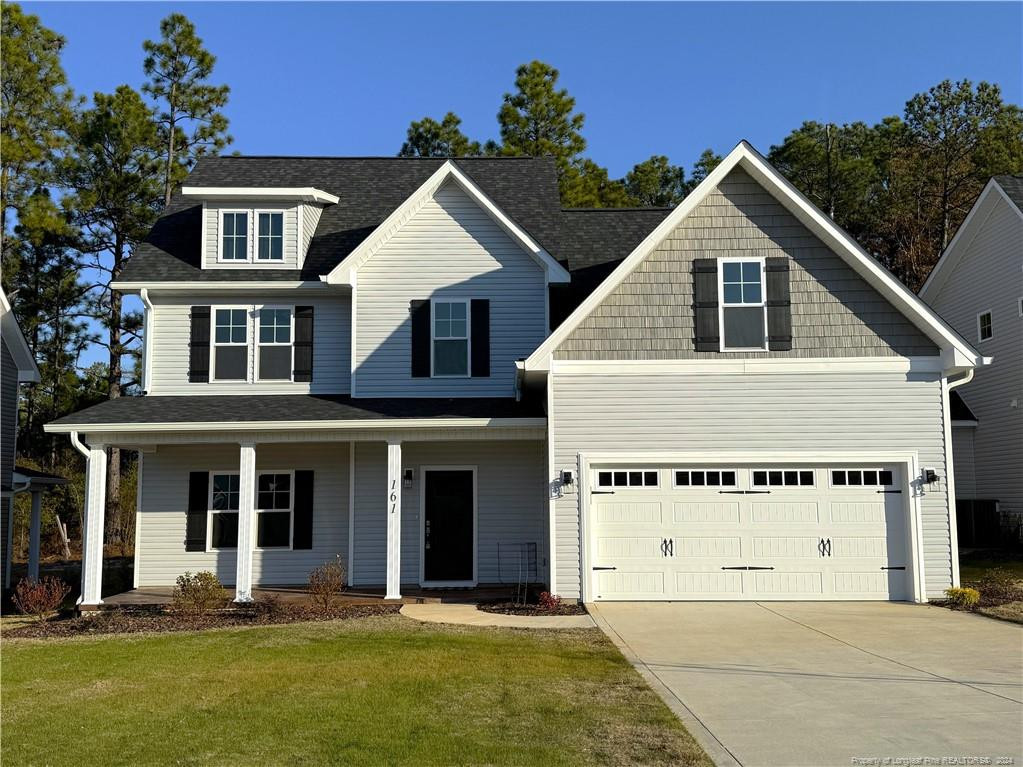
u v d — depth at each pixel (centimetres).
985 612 1421
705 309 1603
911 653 1103
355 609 1533
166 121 3578
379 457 1869
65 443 3475
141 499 1873
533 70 4072
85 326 3522
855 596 1562
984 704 845
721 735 746
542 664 1045
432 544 1838
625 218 2227
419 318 1848
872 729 761
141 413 1678
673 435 1577
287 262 1923
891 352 1587
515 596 1655
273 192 1908
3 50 3008
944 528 1552
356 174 2222
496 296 1856
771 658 1077
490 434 1639
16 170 3153
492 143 4153
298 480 1873
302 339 1908
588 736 746
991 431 2619
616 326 1598
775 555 1573
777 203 1622
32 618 1573
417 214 1880
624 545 1577
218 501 1884
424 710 839
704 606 1510
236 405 1752
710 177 1599
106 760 706
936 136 4231
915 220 4159
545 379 1647
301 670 1029
